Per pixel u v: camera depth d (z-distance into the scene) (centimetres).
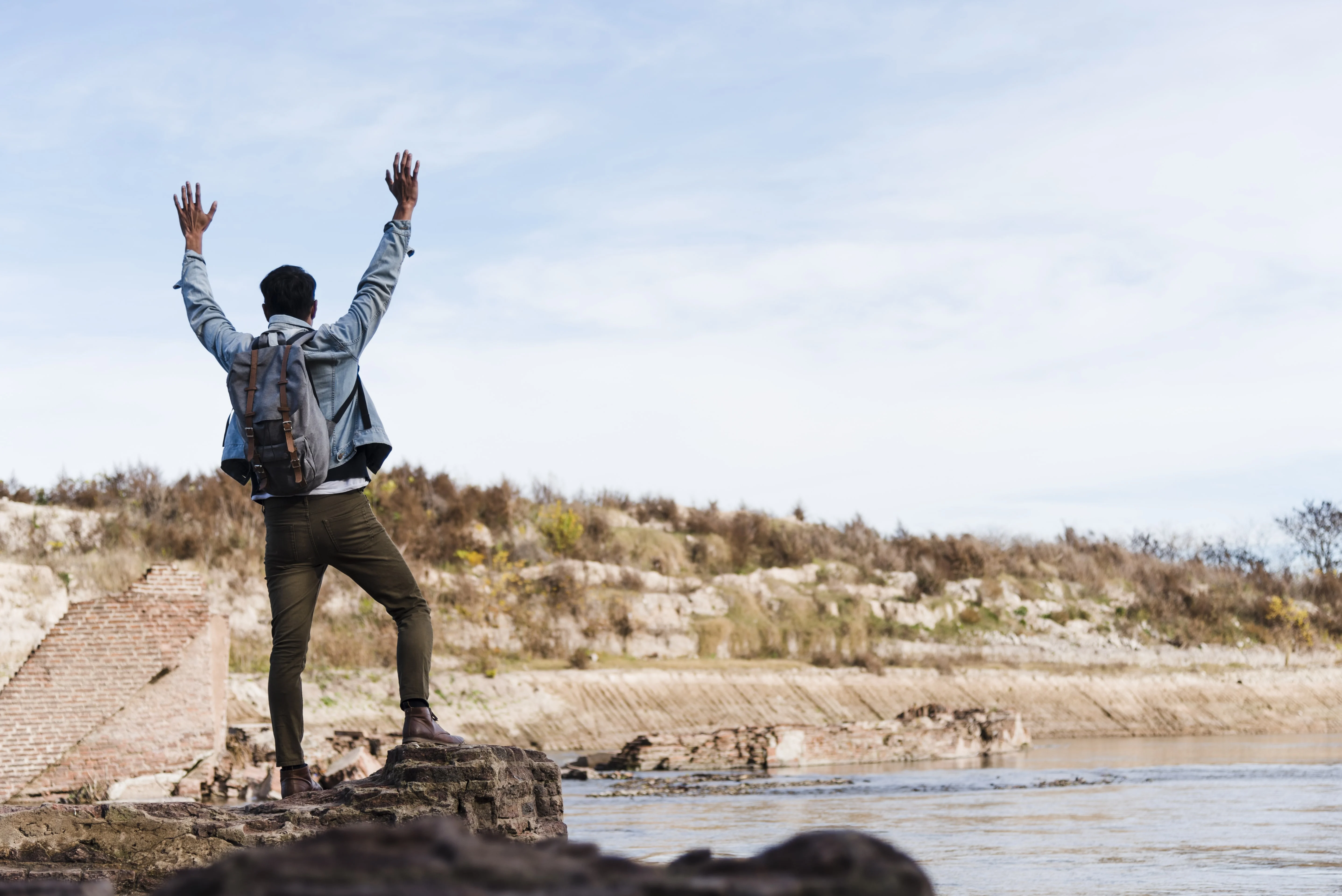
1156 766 2628
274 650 576
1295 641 5984
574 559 4806
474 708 3428
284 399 542
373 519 580
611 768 2784
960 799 1859
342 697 3184
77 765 1546
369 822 521
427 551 4284
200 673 1648
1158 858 1114
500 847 161
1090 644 5484
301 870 146
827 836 161
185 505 3781
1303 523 8419
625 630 4441
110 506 3762
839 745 2953
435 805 534
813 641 4844
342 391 570
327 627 3566
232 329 577
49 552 3234
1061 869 1037
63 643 1580
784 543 5550
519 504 5094
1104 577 6103
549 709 3569
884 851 157
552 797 601
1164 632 5762
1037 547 6309
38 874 463
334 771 1764
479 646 3947
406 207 599
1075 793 1952
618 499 5753
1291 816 1521
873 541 5988
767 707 4050
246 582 3553
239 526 3816
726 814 1614
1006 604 5609
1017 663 5134
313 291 582
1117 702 4775
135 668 1606
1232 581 6438
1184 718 4778
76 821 494
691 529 5631
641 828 1417
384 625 3662
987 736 3250
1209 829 1370
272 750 1838
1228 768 2530
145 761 1585
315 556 573
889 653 4941
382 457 591
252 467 549
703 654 4591
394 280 588
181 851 492
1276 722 4944
